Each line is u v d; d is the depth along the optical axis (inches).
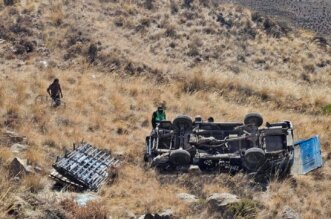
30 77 1898.4
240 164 1230.9
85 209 896.3
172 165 1232.2
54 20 2482.8
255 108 1870.1
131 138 1461.6
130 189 1099.3
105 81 1974.7
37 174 1106.1
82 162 1155.9
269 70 2618.1
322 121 1721.2
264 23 3011.8
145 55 2431.1
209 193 1115.3
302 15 3516.2
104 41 2410.2
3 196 761.6
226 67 2518.5
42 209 784.3
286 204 1103.6
